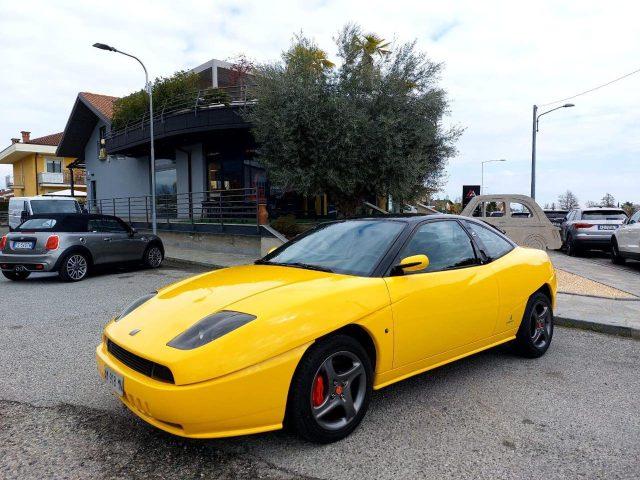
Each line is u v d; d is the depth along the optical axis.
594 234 14.41
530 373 4.18
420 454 2.79
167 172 22.53
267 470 2.62
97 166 28.11
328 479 2.54
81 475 2.57
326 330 2.78
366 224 3.96
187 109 17.25
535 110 22.98
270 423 2.62
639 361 4.59
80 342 5.09
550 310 4.80
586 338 5.43
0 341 5.12
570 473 2.61
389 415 3.30
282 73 12.09
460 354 3.76
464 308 3.69
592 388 3.85
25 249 9.32
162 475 2.57
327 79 12.14
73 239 9.62
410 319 3.27
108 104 27.52
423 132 11.95
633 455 2.80
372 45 12.52
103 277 10.29
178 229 17.25
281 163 12.37
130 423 3.18
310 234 4.28
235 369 2.48
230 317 2.68
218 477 2.55
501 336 4.18
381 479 2.54
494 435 3.03
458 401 3.55
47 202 17.83
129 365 2.75
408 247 3.54
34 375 4.08
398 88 11.98
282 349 2.61
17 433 3.04
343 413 2.98
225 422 2.49
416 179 12.40
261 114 12.63
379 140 11.73
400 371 3.28
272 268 3.66
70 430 3.08
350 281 3.13
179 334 2.65
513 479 2.55
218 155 19.22
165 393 2.44
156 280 9.79
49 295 7.99
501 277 4.11
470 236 4.15
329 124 11.60
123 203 25.61
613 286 8.54
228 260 12.94
